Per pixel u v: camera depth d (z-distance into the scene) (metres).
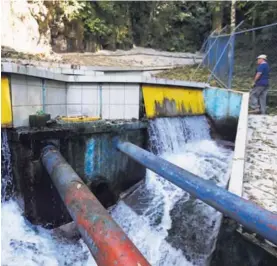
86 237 2.04
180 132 6.01
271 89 8.36
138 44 16.00
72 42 11.04
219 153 5.95
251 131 5.68
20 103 3.62
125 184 4.84
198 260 3.22
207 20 17.59
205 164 5.24
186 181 3.03
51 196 3.77
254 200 3.16
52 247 3.32
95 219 2.10
